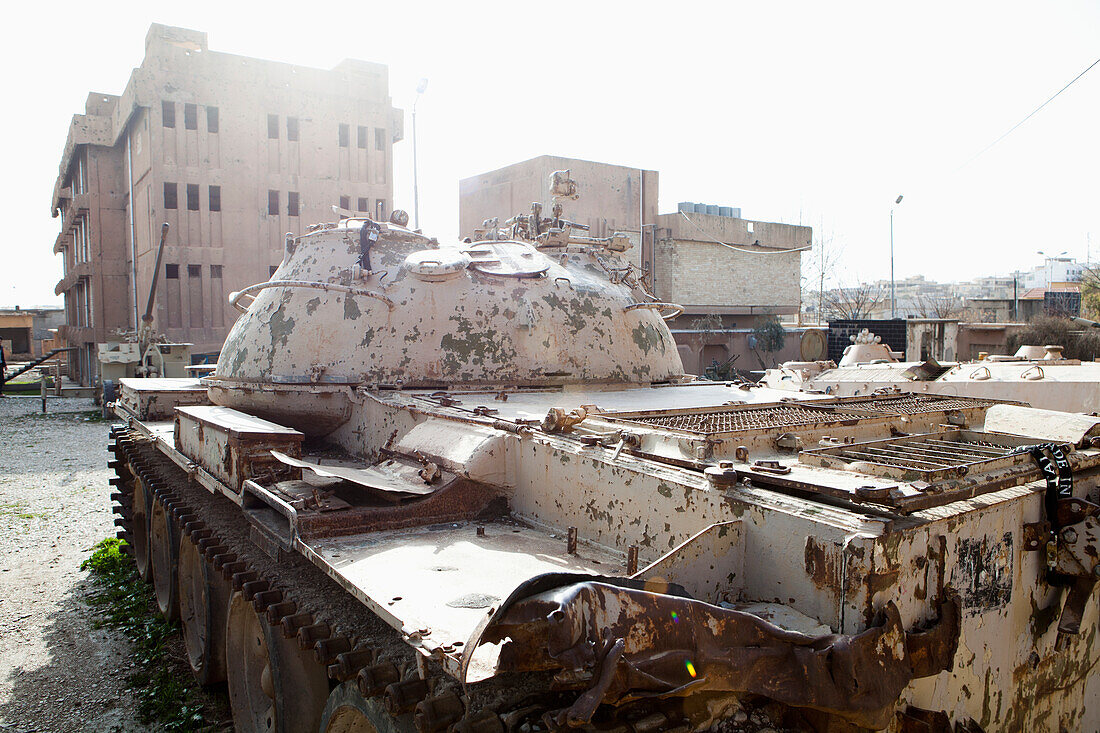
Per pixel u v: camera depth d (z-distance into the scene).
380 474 4.70
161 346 23.66
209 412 6.00
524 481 4.44
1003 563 3.37
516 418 4.68
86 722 5.82
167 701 6.11
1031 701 3.73
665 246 32.66
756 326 35.00
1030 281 84.88
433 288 6.23
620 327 6.67
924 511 2.99
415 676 3.05
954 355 24.56
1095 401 9.92
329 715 3.64
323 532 4.02
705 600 3.05
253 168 30.75
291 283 6.25
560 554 3.75
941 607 2.98
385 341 6.09
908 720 2.95
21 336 60.19
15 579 9.06
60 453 18.11
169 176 29.11
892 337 25.52
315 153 32.12
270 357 6.38
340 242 6.72
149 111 28.89
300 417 6.28
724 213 36.16
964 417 5.12
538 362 6.13
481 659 2.64
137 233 32.69
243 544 5.39
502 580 3.33
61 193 43.09
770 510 3.07
